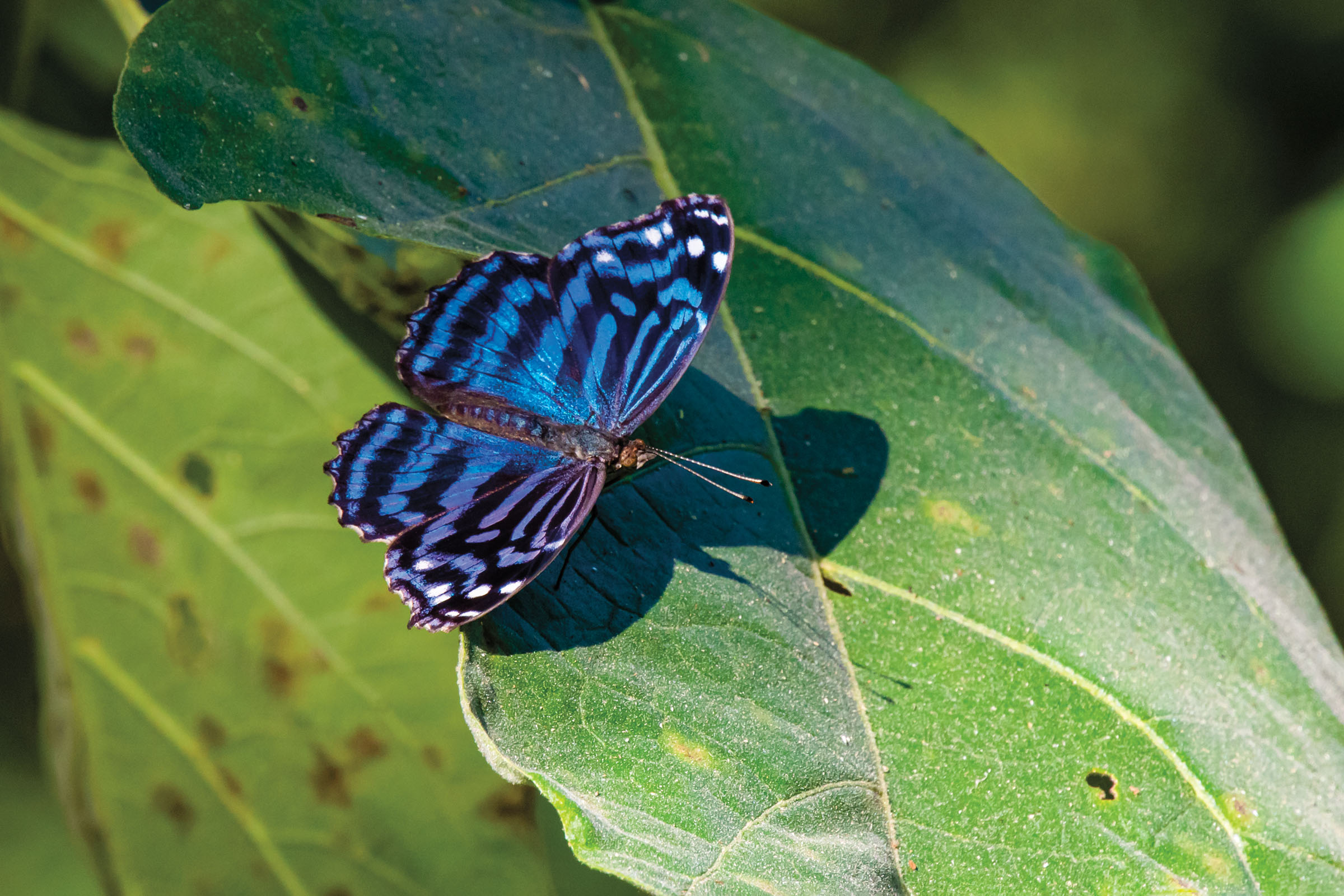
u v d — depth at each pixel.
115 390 0.76
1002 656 0.71
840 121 0.75
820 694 0.71
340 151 0.71
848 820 0.70
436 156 0.72
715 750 0.70
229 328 0.76
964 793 0.70
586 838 0.69
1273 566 0.74
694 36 0.75
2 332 0.75
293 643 0.76
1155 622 0.72
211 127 0.71
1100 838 0.70
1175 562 0.73
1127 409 0.75
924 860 0.70
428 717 0.76
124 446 0.76
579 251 0.72
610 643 0.71
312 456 0.76
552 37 0.74
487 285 0.72
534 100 0.73
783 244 0.74
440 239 0.71
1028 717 0.71
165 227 0.76
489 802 0.76
